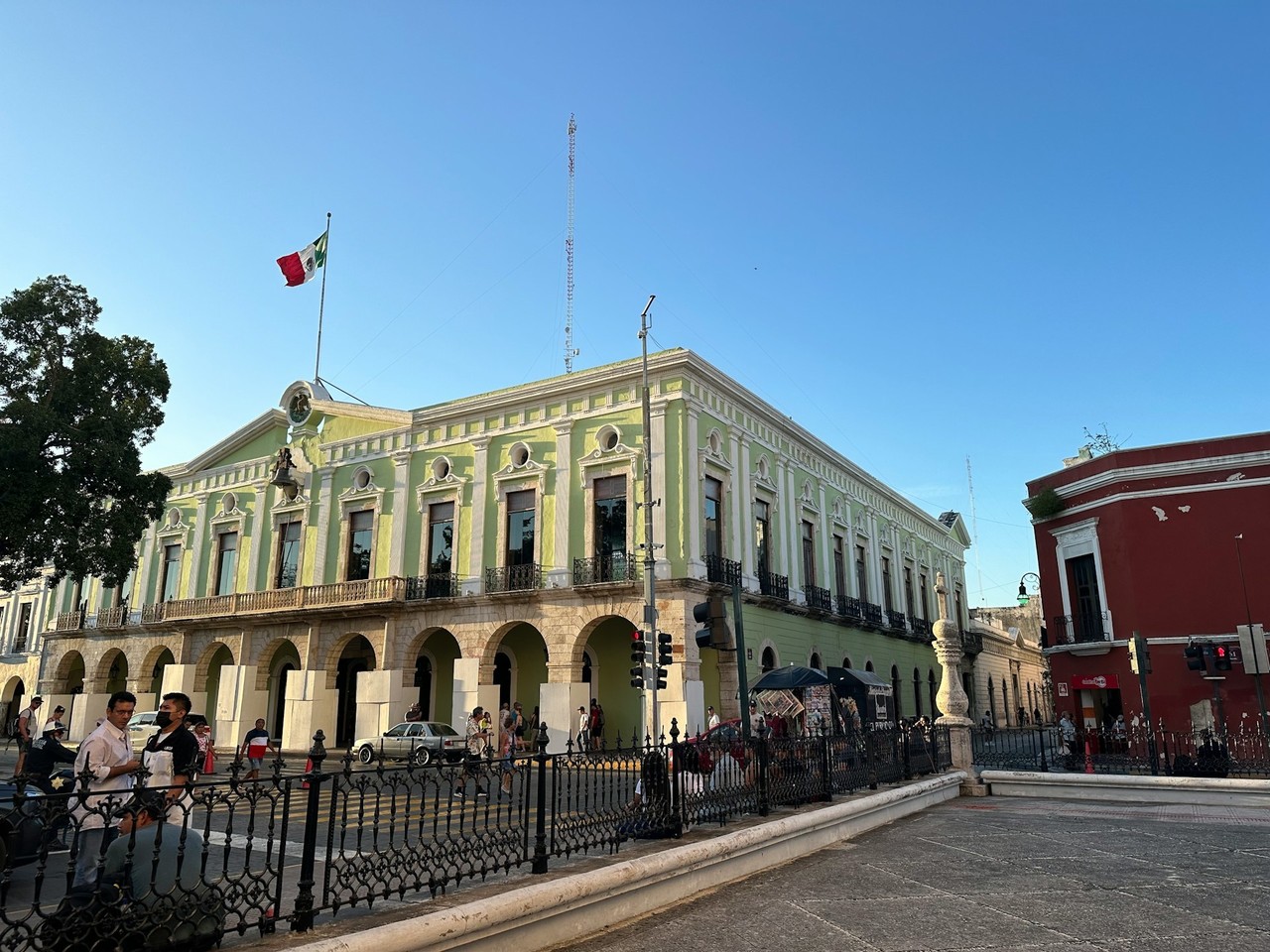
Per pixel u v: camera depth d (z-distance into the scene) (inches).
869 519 1492.4
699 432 978.1
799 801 415.8
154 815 176.4
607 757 303.1
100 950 169.9
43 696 1499.8
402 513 1125.1
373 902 227.8
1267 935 237.9
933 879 317.7
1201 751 615.8
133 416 901.8
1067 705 965.8
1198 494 879.1
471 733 792.3
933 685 1668.3
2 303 842.2
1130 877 319.0
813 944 232.7
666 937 242.1
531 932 228.2
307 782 203.8
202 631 1280.8
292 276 1283.2
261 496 1293.1
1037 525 1037.8
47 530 842.8
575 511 991.6
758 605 1028.5
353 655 1192.2
